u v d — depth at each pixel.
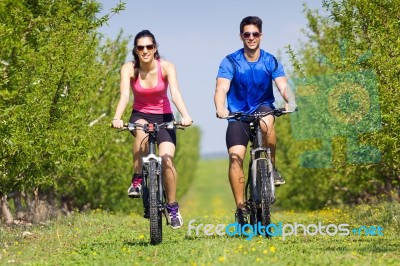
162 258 20.19
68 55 30.88
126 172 50.22
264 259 19.23
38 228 33.06
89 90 36.44
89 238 26.72
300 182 58.84
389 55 31.92
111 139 45.81
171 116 23.06
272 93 24.86
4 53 24.91
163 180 23.02
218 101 24.09
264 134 24.33
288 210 62.28
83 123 35.31
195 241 23.88
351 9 33.62
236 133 24.59
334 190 56.28
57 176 39.88
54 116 31.75
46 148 30.81
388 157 34.44
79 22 32.28
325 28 44.53
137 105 22.98
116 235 27.62
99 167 46.78
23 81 27.47
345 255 19.73
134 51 22.53
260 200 23.97
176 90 22.33
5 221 36.56
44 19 28.89
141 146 22.84
